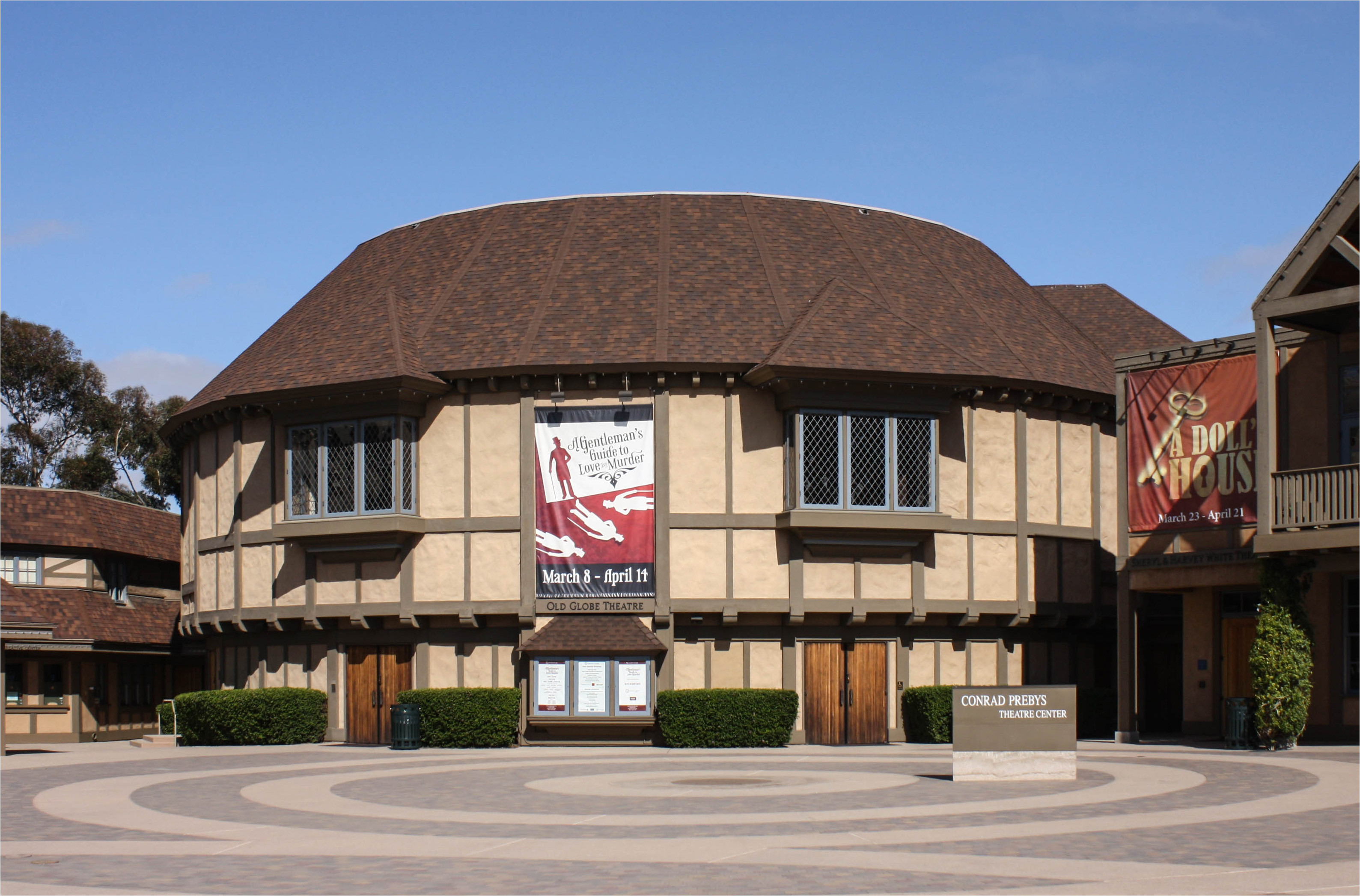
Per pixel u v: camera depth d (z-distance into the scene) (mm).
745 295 35938
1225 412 31891
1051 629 37312
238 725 34594
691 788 22000
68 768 27609
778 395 33625
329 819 18406
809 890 12961
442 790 22125
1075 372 38312
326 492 35188
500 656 34312
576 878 13664
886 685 34531
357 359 34812
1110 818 17797
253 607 37000
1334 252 28734
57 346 75875
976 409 35781
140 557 50844
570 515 33812
